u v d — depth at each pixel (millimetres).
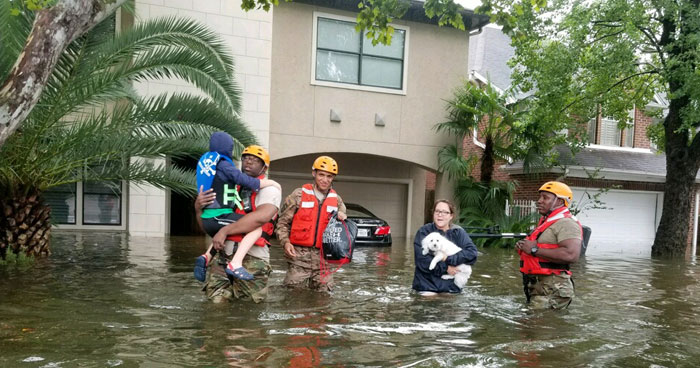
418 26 17594
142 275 7484
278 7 16203
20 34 7848
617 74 15398
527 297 6422
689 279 9516
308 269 6805
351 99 16969
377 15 8484
